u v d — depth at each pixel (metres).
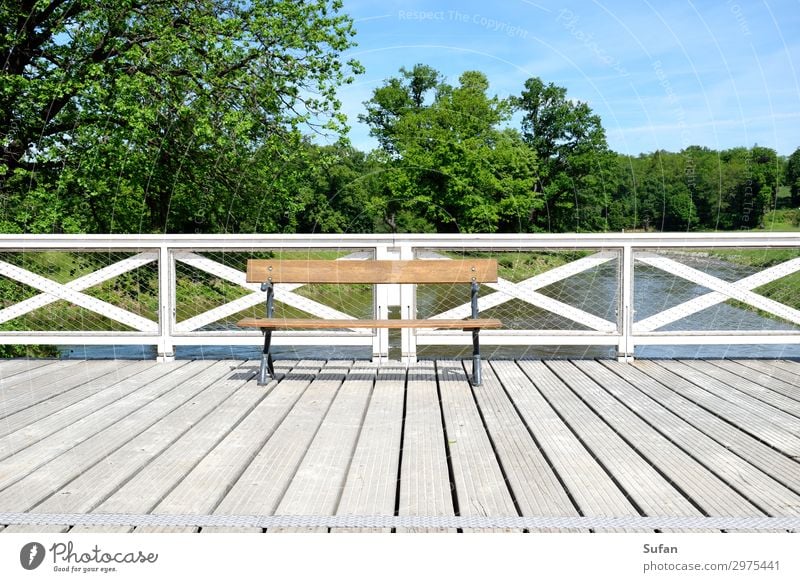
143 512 2.33
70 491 2.54
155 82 12.20
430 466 2.80
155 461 2.88
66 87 11.79
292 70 13.05
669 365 5.09
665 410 3.75
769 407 3.81
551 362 5.22
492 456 2.94
